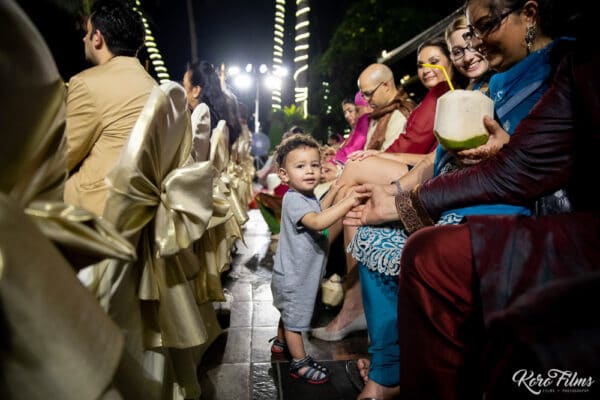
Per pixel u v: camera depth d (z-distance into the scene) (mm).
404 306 1315
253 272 3994
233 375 2182
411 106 3299
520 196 1251
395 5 9289
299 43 11289
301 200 2189
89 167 1706
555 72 1294
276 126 11156
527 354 987
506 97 1446
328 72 9969
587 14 1152
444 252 1210
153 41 7277
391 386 1834
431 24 9070
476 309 1212
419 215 1479
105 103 1689
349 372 2191
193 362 1853
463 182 1341
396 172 2297
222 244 2652
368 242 1861
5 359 755
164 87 1357
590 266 1036
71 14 1925
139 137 1236
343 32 9680
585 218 1097
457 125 1335
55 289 780
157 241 1384
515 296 1065
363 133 4152
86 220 924
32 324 748
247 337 2615
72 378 785
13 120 799
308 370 2145
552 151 1173
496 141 1339
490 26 1355
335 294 2859
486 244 1135
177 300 1479
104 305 1244
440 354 1255
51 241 877
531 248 1091
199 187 1425
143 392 1406
